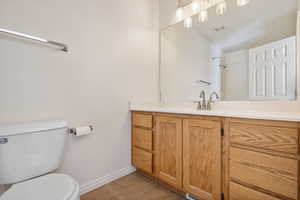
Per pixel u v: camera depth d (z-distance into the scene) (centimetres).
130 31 186
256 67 140
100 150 160
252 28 142
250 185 100
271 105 131
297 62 120
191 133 130
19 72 113
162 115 152
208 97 170
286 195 87
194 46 182
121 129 178
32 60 119
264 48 136
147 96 205
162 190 152
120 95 176
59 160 113
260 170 96
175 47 200
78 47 143
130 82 186
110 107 168
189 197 138
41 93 123
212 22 168
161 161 154
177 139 140
